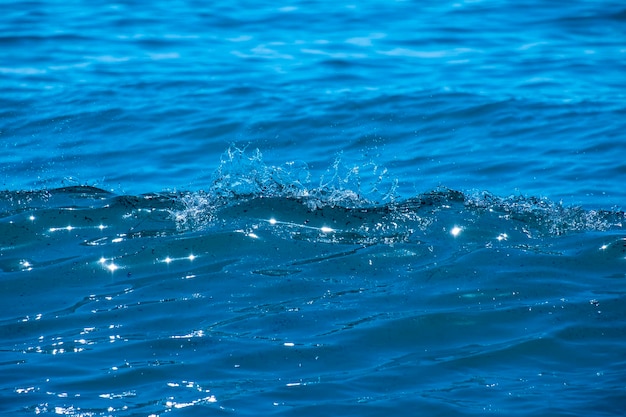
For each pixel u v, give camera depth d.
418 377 18.81
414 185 32.59
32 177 34.19
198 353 19.83
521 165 34.00
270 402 17.72
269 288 23.19
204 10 58.09
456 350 19.98
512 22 54.75
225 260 25.02
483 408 17.50
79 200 29.25
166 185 33.16
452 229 26.80
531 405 17.58
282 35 52.88
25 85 44.31
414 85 43.69
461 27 53.97
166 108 40.97
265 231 26.61
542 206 28.80
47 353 19.94
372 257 24.95
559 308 21.75
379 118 39.41
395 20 55.66
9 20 55.31
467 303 22.12
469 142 36.69
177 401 17.78
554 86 43.19
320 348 19.97
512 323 21.14
